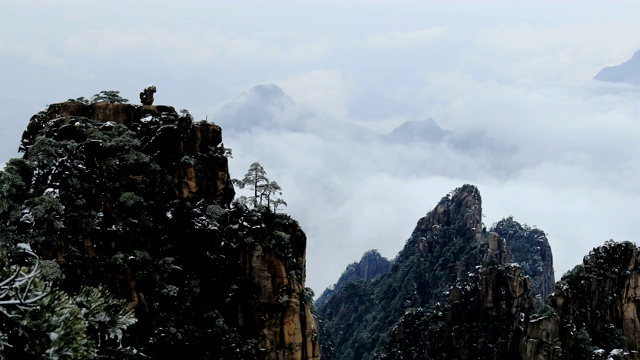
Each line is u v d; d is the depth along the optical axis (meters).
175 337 64.81
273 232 77.44
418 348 154.00
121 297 62.22
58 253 58.50
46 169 62.88
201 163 76.50
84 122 72.06
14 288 21.03
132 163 70.62
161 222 71.06
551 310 104.50
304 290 79.25
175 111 79.00
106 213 65.25
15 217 56.28
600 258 115.00
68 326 22.06
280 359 74.19
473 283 148.75
